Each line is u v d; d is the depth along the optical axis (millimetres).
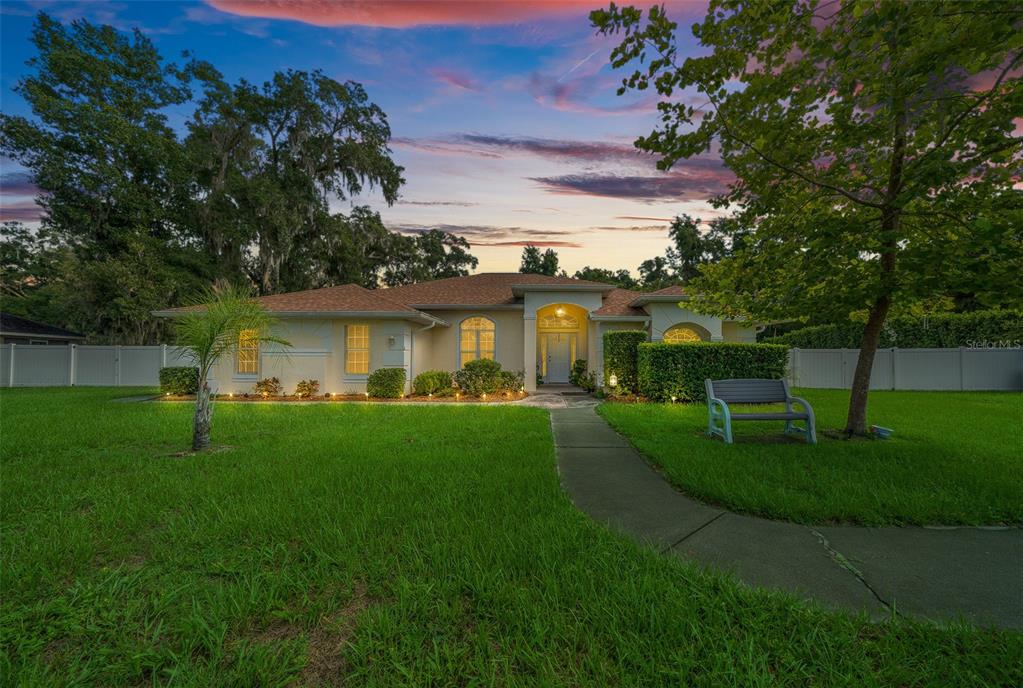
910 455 5457
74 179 18594
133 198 19844
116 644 2055
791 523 3615
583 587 2414
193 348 6504
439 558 2754
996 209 4414
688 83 4809
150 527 3424
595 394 14891
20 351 17453
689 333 15273
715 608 2266
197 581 2621
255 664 1880
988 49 3637
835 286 6117
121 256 19875
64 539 3084
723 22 4406
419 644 1979
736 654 1940
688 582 2543
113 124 18547
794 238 6121
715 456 5523
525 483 4418
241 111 24141
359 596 2449
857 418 6852
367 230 27906
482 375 13664
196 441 6137
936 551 3068
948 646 1984
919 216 5324
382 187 28312
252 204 22359
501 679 1829
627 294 18297
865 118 5301
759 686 1742
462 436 7055
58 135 18453
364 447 6195
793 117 5180
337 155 26797
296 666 1878
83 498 4016
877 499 3889
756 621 2137
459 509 3682
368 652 1972
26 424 7938
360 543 3006
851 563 2895
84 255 19906
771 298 6527
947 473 4629
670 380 11422
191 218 22234
